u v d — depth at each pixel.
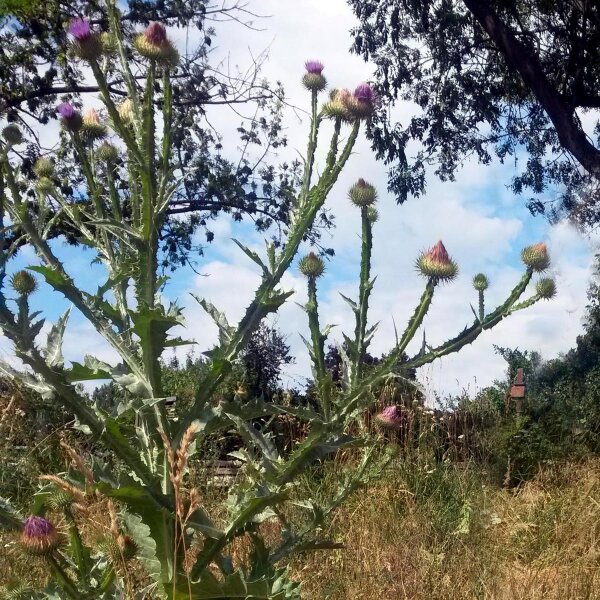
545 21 15.89
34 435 4.89
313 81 2.98
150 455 2.61
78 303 2.53
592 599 4.67
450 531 5.78
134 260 2.71
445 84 16.97
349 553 4.73
